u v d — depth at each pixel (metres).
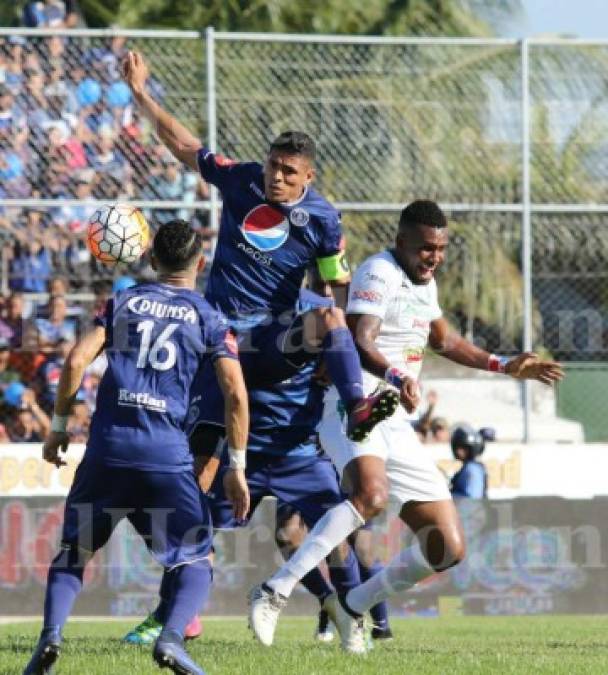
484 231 43.56
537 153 44.09
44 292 41.69
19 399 41.44
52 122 41.84
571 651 23.48
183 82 41.97
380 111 42.78
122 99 42.09
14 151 41.66
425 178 43.09
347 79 42.62
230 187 23.56
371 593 21.52
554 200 44.22
